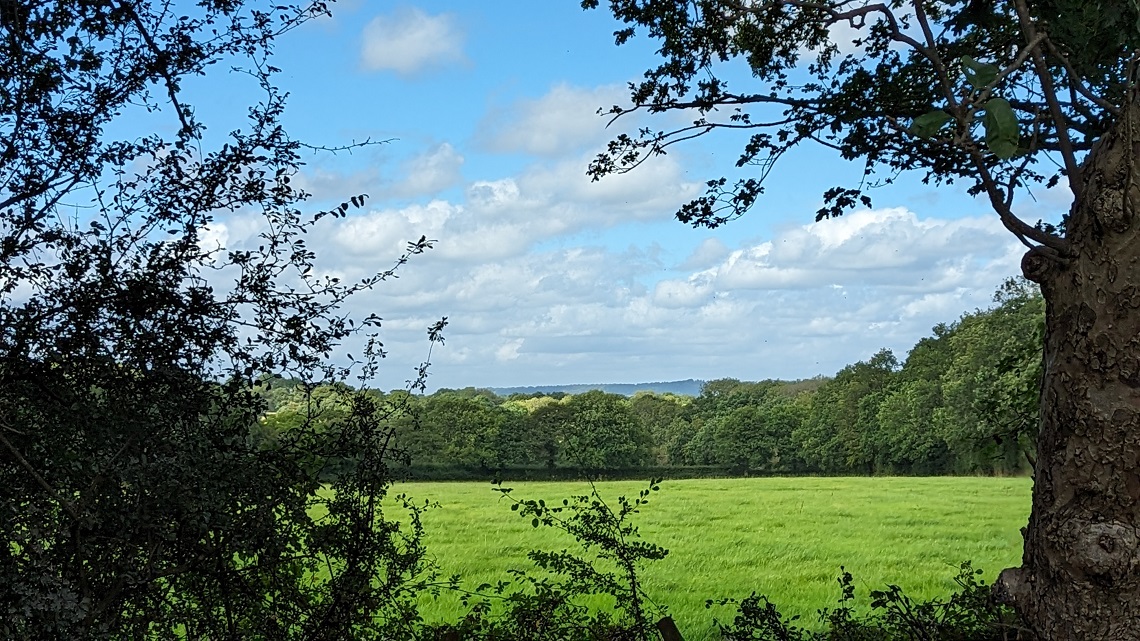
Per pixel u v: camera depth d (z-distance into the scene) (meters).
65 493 3.05
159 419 3.29
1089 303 2.94
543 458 58.91
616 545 5.47
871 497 40.91
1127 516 2.90
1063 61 2.89
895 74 5.22
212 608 3.56
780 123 5.56
